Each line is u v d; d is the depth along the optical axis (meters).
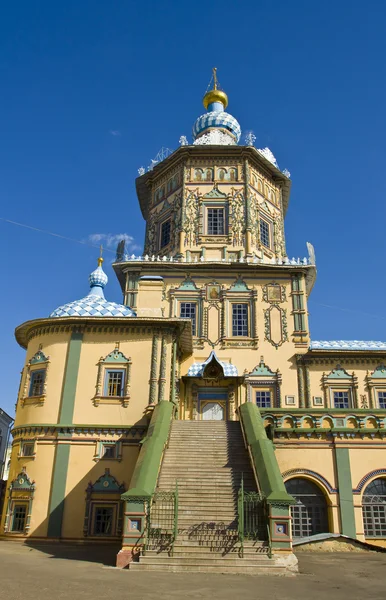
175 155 35.00
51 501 21.22
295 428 21.17
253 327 29.64
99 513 21.09
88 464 21.84
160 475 17.61
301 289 30.38
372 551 17.89
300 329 29.45
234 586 11.00
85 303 25.66
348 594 10.29
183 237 32.59
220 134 38.16
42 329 24.77
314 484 20.84
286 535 13.95
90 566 13.77
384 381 28.81
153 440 18.38
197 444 19.72
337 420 21.30
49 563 14.12
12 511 21.61
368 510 20.30
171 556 13.61
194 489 16.89
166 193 35.50
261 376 28.62
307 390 28.39
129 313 25.64
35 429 22.62
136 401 22.92
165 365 23.61
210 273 30.94
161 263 30.58
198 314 30.03
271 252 33.97
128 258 31.20
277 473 16.09
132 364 23.55
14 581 10.73
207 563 13.39
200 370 28.14
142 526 14.23
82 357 23.75
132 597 9.41
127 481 21.48
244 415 21.00
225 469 17.98
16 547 18.48
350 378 28.80
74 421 22.58
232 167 34.62
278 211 36.09
